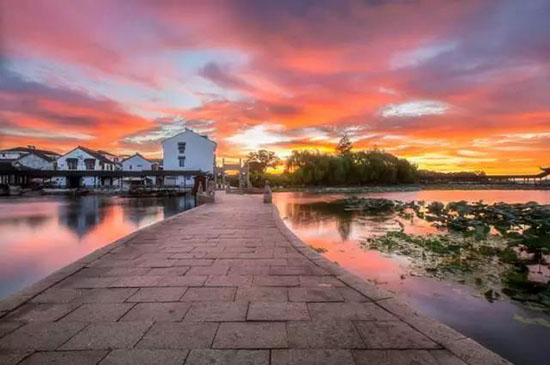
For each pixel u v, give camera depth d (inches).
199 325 104.7
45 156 2065.7
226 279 154.5
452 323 156.6
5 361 83.9
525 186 2107.5
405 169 2389.3
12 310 116.6
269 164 2541.8
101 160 2005.4
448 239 366.6
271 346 91.8
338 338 96.3
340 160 2142.0
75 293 134.4
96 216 671.1
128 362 83.5
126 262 186.9
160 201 1107.9
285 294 133.7
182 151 1820.9
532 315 164.6
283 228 317.7
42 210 792.3
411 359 85.2
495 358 85.4
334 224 502.0
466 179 2687.0
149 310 116.8
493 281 217.9
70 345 92.0
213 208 548.7
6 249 361.4
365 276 230.2
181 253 210.5
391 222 521.7
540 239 319.6
